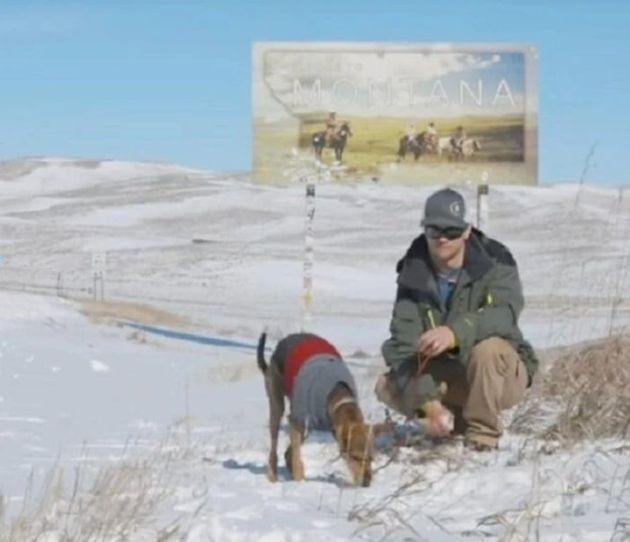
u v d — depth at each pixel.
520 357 9.64
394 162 33.25
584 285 14.73
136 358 23.88
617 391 10.02
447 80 33.09
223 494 7.74
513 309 9.55
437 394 9.36
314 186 30.27
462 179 33.31
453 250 9.36
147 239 95.06
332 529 6.56
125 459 9.28
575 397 9.98
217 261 75.56
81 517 6.60
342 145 33.09
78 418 13.39
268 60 33.06
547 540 6.03
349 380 8.48
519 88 32.91
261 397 16.31
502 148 33.19
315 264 73.94
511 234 84.88
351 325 43.41
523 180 33.31
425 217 9.34
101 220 116.00
